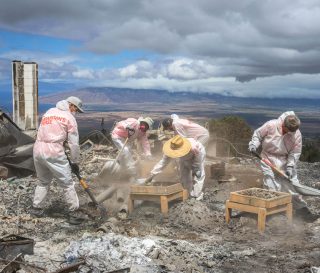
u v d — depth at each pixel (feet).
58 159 23.44
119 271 15.51
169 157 25.81
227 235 21.68
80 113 24.94
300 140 24.68
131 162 32.91
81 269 15.88
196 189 27.25
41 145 23.48
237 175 38.73
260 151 27.66
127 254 17.79
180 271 16.67
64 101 24.35
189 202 24.36
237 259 18.39
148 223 23.07
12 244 17.11
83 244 18.48
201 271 16.83
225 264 17.83
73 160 24.02
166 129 29.84
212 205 27.84
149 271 16.21
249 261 18.20
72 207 23.75
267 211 21.89
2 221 22.75
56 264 16.80
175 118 29.68
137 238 19.81
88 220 23.34
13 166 35.32
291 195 23.24
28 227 22.07
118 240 19.01
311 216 24.82
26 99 51.39
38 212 24.36
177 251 18.69
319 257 18.79
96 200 25.70
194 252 18.74
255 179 36.76
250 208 22.15
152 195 24.00
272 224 22.62
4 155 35.12
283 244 20.52
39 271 15.33
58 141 23.44
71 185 23.82
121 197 27.07
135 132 32.63
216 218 23.62
